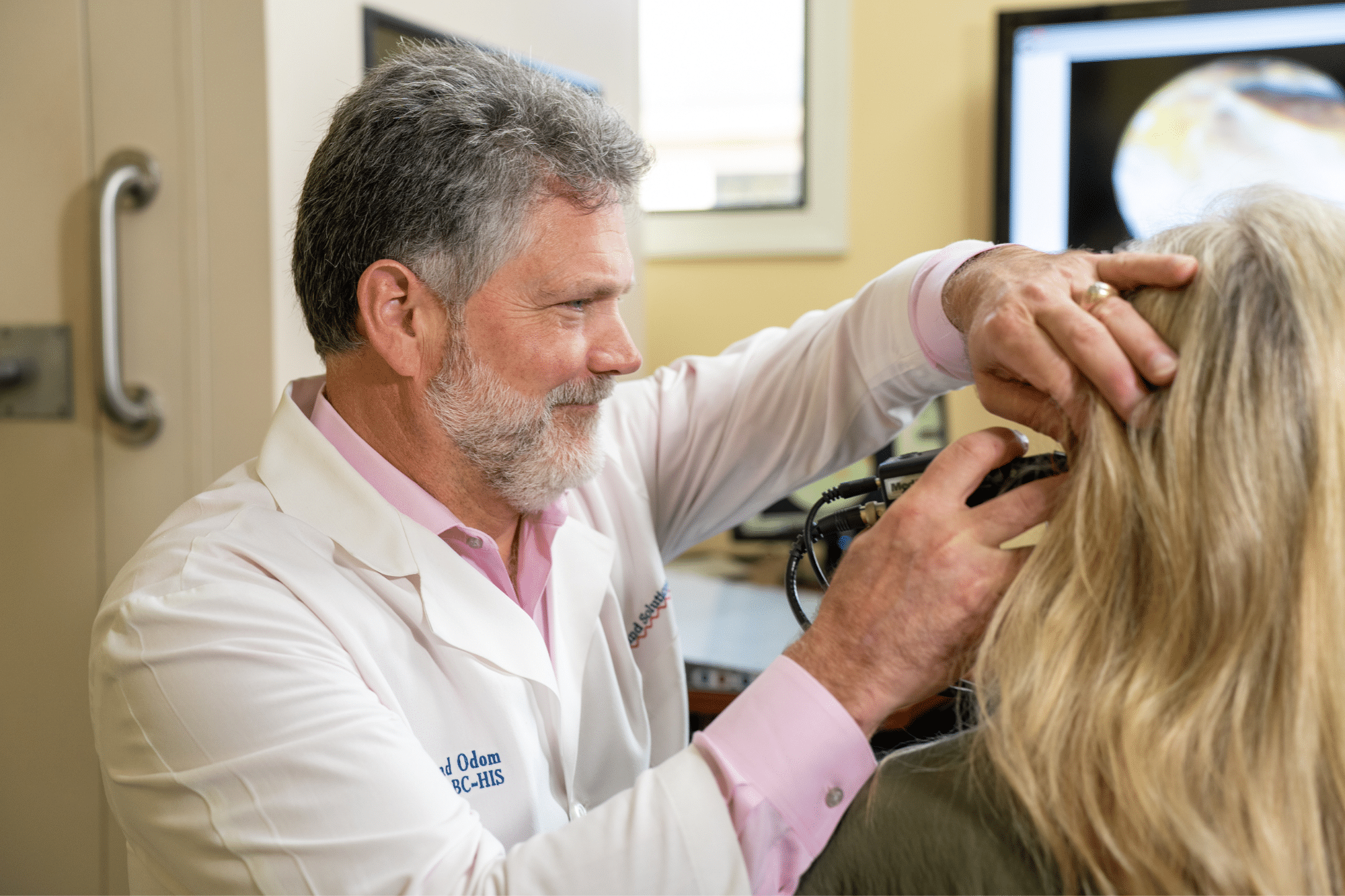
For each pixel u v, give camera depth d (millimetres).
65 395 1246
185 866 702
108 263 1158
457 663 845
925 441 1967
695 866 617
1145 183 1876
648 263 2164
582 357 852
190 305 1186
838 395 1060
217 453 1195
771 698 646
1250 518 518
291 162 1163
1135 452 562
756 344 1222
